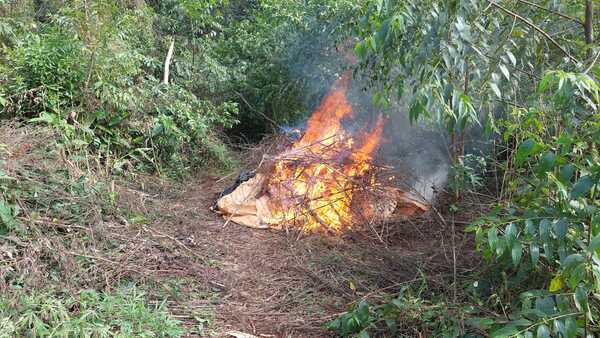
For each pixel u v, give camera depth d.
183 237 4.25
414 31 2.81
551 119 2.79
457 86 3.03
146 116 5.71
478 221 2.53
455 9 2.78
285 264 4.00
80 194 4.07
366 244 4.36
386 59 3.26
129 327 2.83
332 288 3.66
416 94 2.79
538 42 3.46
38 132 4.49
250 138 8.30
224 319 3.28
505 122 3.27
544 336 2.09
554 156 2.25
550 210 2.41
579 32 3.45
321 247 4.30
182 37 8.12
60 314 2.79
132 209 4.36
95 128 5.39
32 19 6.54
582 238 2.44
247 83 7.90
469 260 3.77
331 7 6.79
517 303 2.88
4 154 3.91
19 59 5.15
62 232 3.70
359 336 2.91
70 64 5.20
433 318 3.06
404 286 3.41
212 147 6.29
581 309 2.14
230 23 9.07
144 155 5.55
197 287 3.60
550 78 2.26
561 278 2.30
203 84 7.66
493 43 3.28
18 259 3.23
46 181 4.00
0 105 4.92
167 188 5.41
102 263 3.52
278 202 4.85
